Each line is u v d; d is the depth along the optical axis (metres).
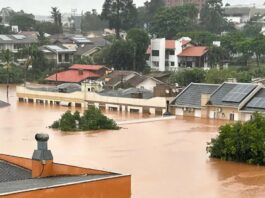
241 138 53.81
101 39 189.38
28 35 193.88
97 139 65.81
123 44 143.00
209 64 147.62
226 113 81.94
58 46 164.38
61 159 54.00
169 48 149.88
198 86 90.44
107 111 93.88
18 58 151.00
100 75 129.12
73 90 104.38
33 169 28.42
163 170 49.91
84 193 23.89
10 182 26.45
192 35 169.50
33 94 106.38
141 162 53.09
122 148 60.06
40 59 147.50
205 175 48.41
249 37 182.38
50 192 23.02
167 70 147.88
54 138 66.56
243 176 48.22
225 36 164.00
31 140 65.31
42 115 88.69
